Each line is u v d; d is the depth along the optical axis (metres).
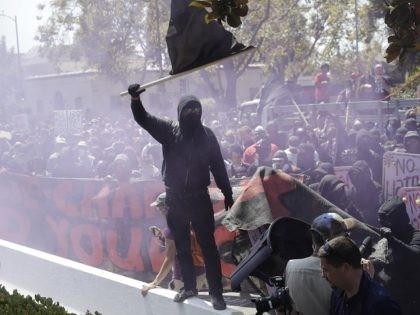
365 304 3.26
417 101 11.27
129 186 8.05
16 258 8.19
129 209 8.05
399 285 4.95
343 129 10.06
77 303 7.14
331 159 9.37
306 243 4.86
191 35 4.54
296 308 4.08
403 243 4.93
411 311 4.96
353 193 6.97
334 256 3.30
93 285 6.86
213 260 5.50
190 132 5.37
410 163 7.10
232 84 28.78
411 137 8.16
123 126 20.94
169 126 5.44
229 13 3.08
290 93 14.10
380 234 5.06
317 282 3.95
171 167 5.45
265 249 4.84
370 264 4.53
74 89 42.50
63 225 9.05
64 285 7.34
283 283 4.31
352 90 13.37
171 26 4.61
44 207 9.33
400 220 5.01
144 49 29.22
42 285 7.71
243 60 28.64
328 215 4.05
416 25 2.92
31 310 4.70
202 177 5.43
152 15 27.16
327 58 31.36
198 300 5.66
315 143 10.16
